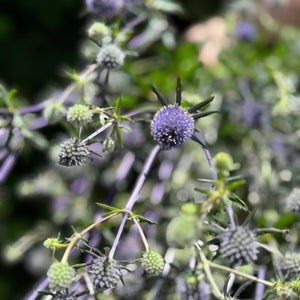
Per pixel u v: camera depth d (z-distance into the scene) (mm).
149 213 410
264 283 298
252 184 418
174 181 429
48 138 485
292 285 300
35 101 567
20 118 359
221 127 458
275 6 541
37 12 622
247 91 462
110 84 405
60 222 439
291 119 448
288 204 354
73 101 408
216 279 339
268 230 289
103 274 289
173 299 350
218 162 281
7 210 554
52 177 468
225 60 490
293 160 430
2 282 537
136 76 431
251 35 497
